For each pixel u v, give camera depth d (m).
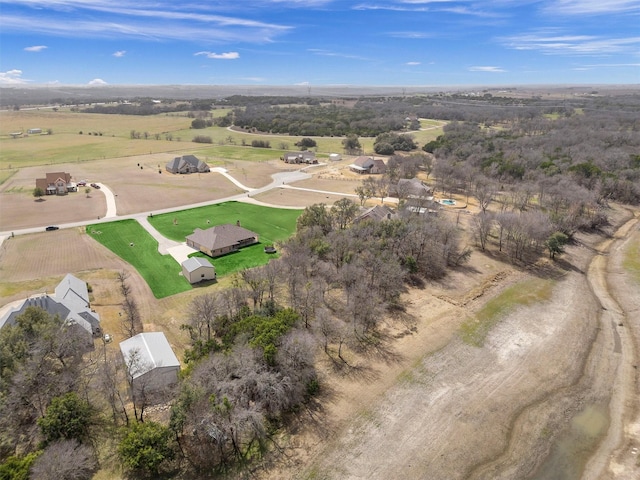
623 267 76.81
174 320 57.56
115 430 39.53
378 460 37.47
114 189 130.75
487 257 80.00
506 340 55.16
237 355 42.41
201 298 56.06
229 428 36.72
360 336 54.69
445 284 69.19
